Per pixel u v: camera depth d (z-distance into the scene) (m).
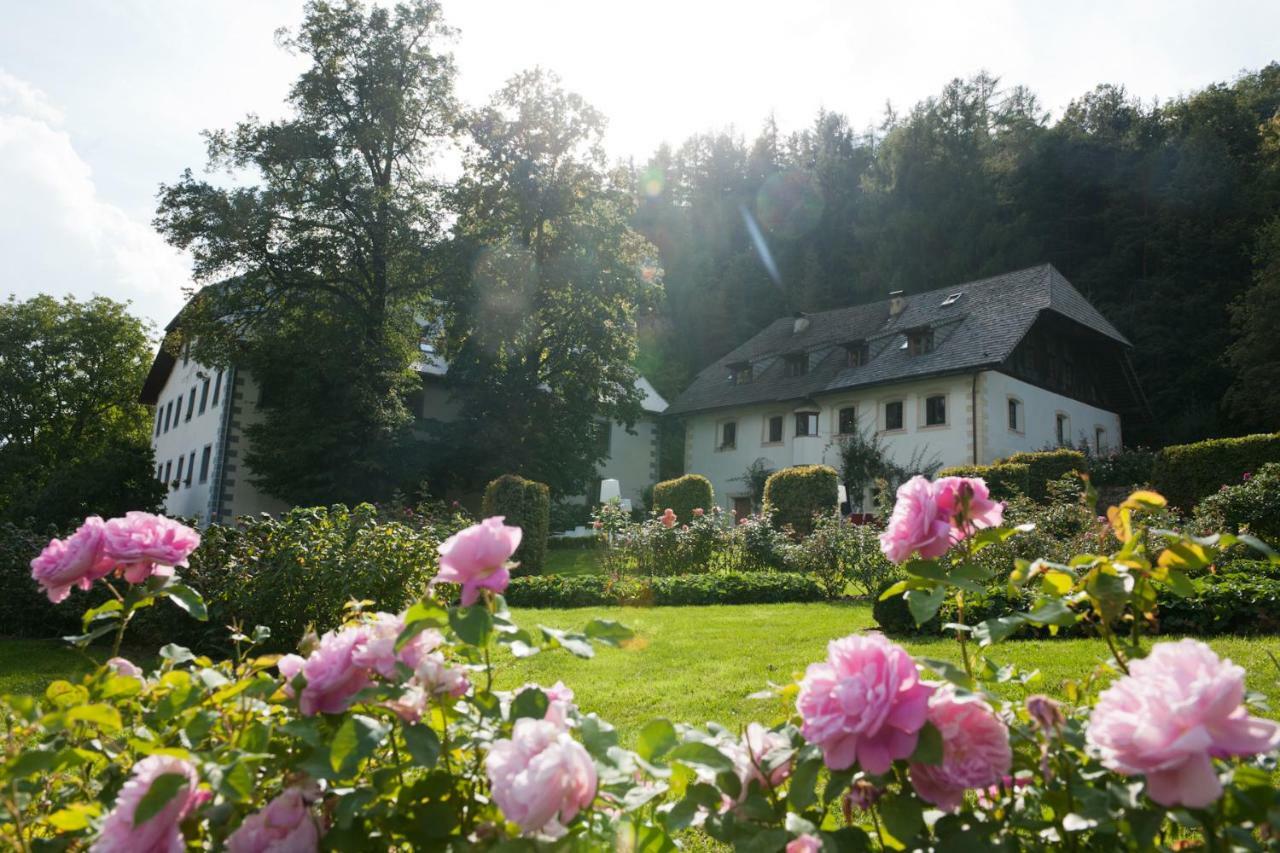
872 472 29.95
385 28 25.59
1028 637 7.37
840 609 10.62
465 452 28.39
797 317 38.97
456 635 1.54
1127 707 1.20
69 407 42.84
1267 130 41.38
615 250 28.50
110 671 1.83
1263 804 1.21
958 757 1.37
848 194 54.16
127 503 24.84
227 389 28.27
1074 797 1.40
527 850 1.29
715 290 52.59
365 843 1.50
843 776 1.41
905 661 1.37
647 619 9.81
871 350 33.12
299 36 25.22
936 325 31.80
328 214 25.38
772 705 5.35
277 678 1.79
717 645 7.79
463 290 26.47
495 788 1.31
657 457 39.44
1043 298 29.67
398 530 7.86
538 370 29.28
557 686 1.82
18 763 1.46
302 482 25.27
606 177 28.94
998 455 27.92
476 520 17.72
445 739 1.63
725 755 1.57
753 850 1.38
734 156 59.81
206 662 1.99
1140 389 33.69
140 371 44.22
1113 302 40.56
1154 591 1.78
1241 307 33.50
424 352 32.38
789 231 54.06
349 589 7.08
